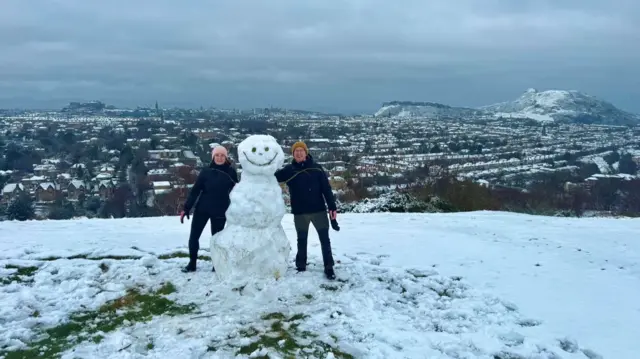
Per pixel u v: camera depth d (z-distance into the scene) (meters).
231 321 4.46
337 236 7.98
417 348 4.07
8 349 4.00
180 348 3.95
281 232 5.56
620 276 6.03
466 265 6.41
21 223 9.48
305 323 4.48
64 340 4.20
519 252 7.09
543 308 4.99
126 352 3.90
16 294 5.17
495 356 3.99
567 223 9.65
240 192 5.35
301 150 5.59
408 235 8.09
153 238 7.71
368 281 5.62
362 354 3.96
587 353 4.06
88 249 6.89
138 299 5.04
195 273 5.75
